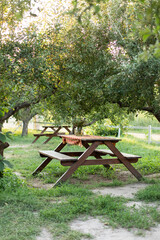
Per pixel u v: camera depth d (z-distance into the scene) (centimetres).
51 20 714
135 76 538
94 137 649
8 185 496
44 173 706
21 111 1753
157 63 512
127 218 367
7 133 402
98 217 381
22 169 764
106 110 838
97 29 675
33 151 1141
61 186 536
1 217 362
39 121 2531
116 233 330
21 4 173
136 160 643
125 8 627
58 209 400
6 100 619
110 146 617
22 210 397
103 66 639
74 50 713
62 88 727
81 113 690
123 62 570
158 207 430
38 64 650
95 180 653
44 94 723
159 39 131
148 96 568
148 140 1588
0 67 620
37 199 449
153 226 353
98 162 606
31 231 321
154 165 809
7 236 303
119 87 575
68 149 1241
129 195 510
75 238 309
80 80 682
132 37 576
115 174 726
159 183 598
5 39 655
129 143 1503
